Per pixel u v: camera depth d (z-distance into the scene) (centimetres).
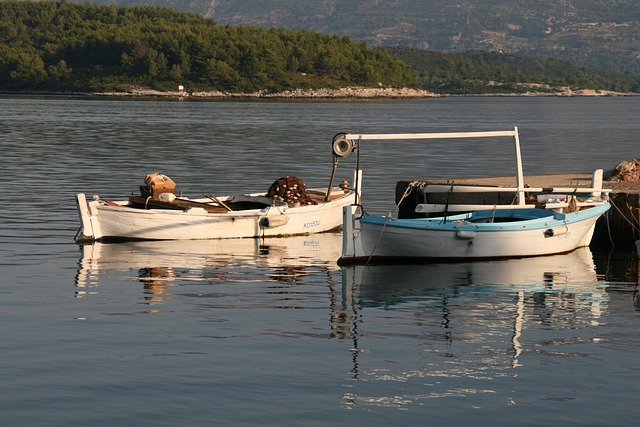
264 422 1709
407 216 4100
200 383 1906
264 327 2355
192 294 2738
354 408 1784
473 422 1728
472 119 18275
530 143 10394
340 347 2178
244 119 15962
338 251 3550
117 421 1705
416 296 2769
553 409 1795
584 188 3694
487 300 2733
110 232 3625
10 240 3628
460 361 2084
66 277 2959
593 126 15350
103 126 12638
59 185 5484
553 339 2284
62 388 1867
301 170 6650
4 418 1712
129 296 2694
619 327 2419
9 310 2491
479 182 4144
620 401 1839
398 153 8425
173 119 15438
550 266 3328
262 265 3231
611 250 3731
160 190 3881
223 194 5212
